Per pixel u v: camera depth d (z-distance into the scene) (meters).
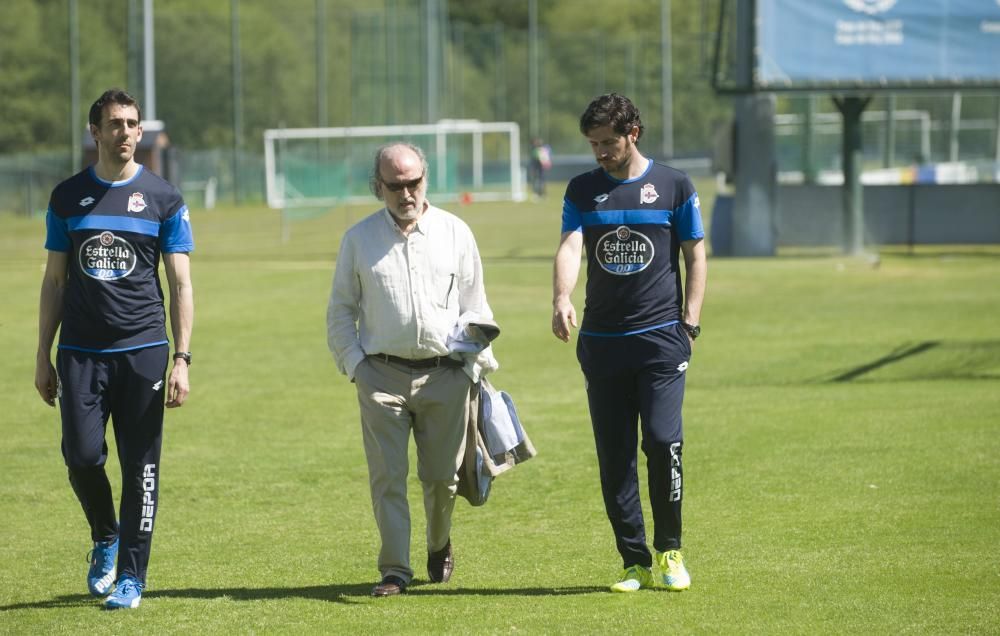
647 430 14.02
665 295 14.12
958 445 22.16
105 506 14.58
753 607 13.38
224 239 76.25
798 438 23.52
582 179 14.27
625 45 149.75
